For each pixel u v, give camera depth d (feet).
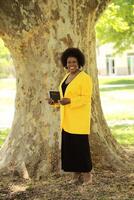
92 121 26.35
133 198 20.94
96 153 25.91
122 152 28.14
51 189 22.66
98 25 63.57
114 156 26.40
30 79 26.16
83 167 21.17
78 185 22.76
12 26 25.30
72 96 20.52
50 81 25.57
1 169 25.75
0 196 22.08
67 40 25.45
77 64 20.79
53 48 25.44
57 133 25.30
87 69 26.48
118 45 96.94
